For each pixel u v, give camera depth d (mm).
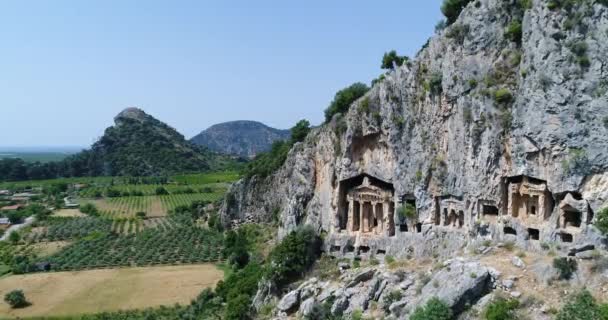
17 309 120688
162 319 107500
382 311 81562
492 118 81375
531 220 78125
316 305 89188
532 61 76375
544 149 74750
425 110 92500
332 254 106188
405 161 95250
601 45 69812
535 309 64625
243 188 192000
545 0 75250
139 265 159375
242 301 103625
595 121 69938
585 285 65188
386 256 96000
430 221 91062
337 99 127625
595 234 68875
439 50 91312
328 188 111312
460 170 86125
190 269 152500
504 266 72875
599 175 70000
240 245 153375
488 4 84438
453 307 69875
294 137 177500
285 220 136375
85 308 119375
